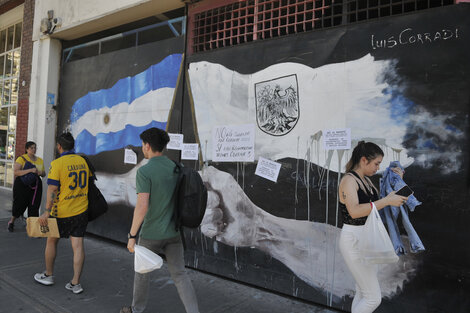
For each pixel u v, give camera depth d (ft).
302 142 12.25
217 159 14.55
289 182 12.50
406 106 10.27
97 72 20.38
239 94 14.02
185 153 15.61
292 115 12.51
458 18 9.63
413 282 9.98
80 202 12.54
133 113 18.19
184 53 16.07
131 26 19.97
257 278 13.21
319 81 11.94
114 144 19.13
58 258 16.35
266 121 13.20
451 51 9.68
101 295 12.42
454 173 9.50
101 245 18.85
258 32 13.80
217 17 15.29
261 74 13.39
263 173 13.16
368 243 7.85
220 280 14.01
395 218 10.14
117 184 18.85
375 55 10.86
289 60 12.67
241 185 13.78
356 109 11.14
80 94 21.49
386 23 10.73
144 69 17.76
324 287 11.64
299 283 12.19
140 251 9.00
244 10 14.52
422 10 10.16
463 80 9.48
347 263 8.61
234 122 14.14
